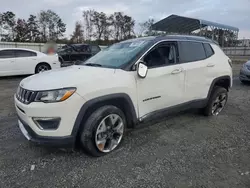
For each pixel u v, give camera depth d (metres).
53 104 2.40
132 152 2.95
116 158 2.80
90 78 2.65
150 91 3.15
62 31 50.00
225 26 23.77
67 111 2.45
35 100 2.46
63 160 2.74
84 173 2.48
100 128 2.73
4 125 3.91
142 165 2.65
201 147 3.12
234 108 5.13
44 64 9.95
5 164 2.64
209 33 24.64
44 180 2.35
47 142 2.47
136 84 2.98
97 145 2.73
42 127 2.49
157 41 3.35
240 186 2.27
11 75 9.29
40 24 47.31
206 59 4.07
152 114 3.25
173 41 3.57
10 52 9.19
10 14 44.69
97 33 48.78
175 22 21.64
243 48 28.47
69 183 2.31
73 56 13.23
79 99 2.49
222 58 4.45
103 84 2.67
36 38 46.72
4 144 3.15
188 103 3.79
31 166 2.61
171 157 2.84
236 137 3.49
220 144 3.23
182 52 3.67
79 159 2.77
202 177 2.42
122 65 3.02
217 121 4.21
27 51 9.62
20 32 45.22
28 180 2.35
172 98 3.47
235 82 8.89
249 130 3.80
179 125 3.97
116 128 2.94
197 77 3.84
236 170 2.56
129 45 3.54
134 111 3.00
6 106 5.17
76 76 2.67
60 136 2.49
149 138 3.40
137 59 3.06
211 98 4.30
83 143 2.67
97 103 2.67
